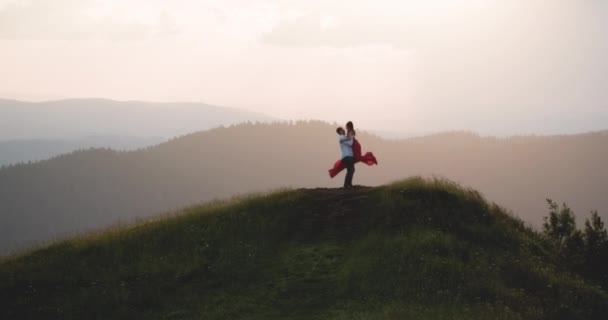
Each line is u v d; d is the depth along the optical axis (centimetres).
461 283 1281
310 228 1625
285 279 1365
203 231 1638
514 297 1250
